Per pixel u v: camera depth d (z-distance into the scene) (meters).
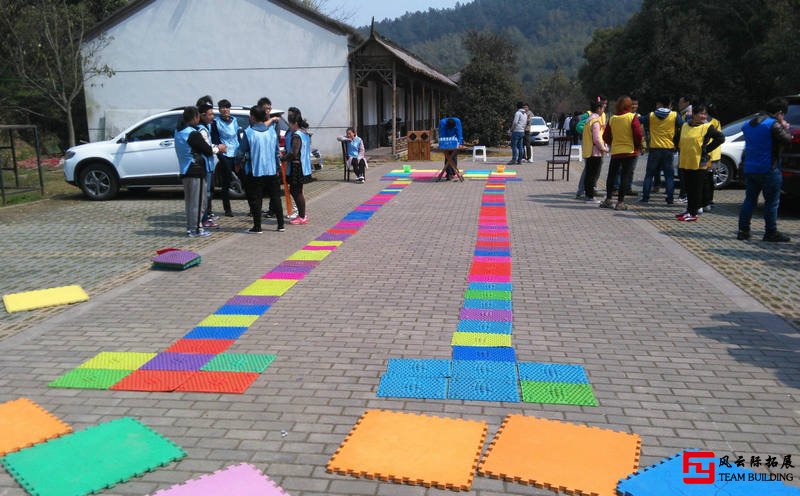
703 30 38.91
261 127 9.23
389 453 3.49
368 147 25.52
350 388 4.31
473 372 4.51
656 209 11.13
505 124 29.56
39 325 5.64
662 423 3.81
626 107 10.79
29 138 25.48
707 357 4.75
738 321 5.49
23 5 22.73
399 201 12.39
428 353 4.87
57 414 4.02
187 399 4.20
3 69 23.38
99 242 9.07
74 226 10.37
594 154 11.91
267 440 3.68
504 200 12.30
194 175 9.05
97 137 22.75
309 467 3.41
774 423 3.80
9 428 3.80
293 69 21.69
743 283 6.59
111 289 6.72
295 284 6.76
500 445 3.55
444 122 15.27
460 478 3.26
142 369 4.66
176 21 21.83
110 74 22.02
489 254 7.93
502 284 6.62
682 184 11.79
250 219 10.75
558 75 97.94
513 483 3.27
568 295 6.25
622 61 46.38
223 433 3.77
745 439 3.63
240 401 4.16
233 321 5.63
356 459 3.43
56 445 3.62
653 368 4.57
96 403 4.16
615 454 3.46
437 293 6.37
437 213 10.95
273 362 4.75
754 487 3.17
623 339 5.11
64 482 3.27
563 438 3.61
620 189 11.03
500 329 5.34
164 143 13.02
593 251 8.04
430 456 3.45
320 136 22.05
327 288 6.60
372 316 5.72
